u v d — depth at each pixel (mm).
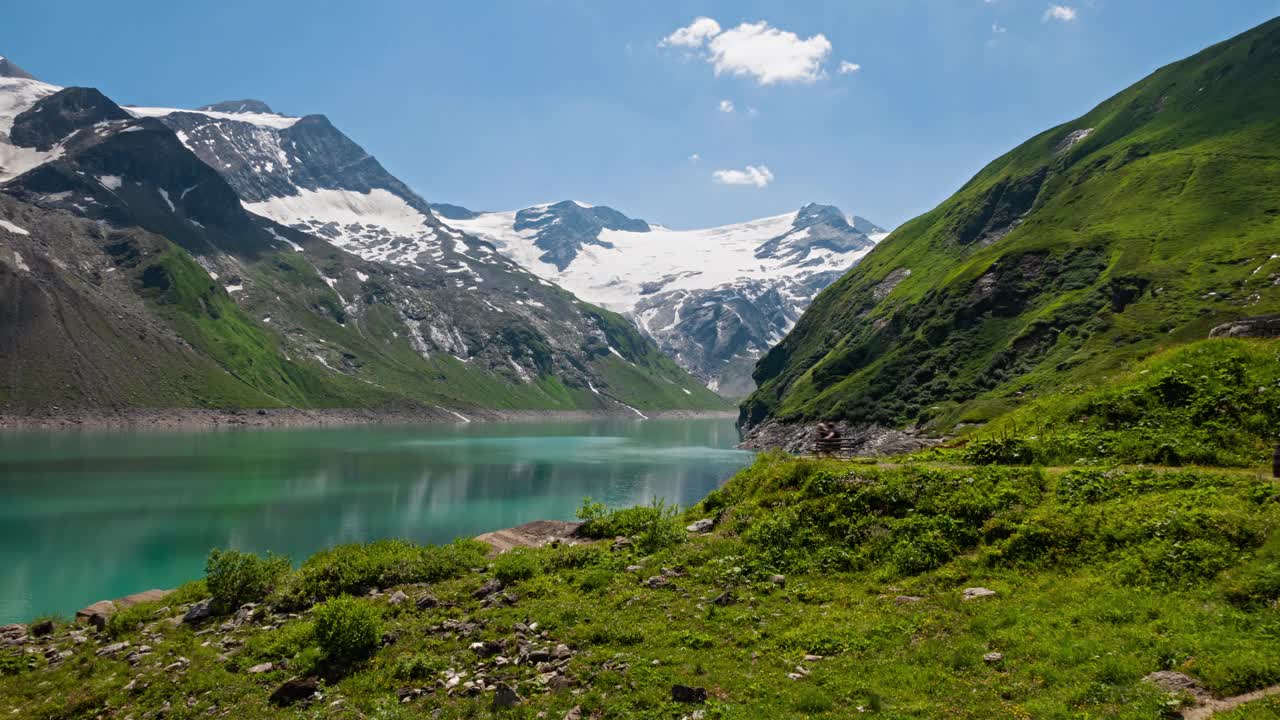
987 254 172500
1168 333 104188
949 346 144125
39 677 20094
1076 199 183000
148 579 59344
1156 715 11188
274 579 25703
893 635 16062
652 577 22297
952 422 111562
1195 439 25047
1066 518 19297
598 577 22484
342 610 19266
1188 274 119438
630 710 14047
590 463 156250
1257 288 106562
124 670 19734
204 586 27594
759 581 21109
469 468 142375
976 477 22875
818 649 15914
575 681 15656
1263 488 18156
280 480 117500
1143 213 154750
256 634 21391
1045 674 13125
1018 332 131625
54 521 81875
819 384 178000
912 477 23562
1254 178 148750
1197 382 28109
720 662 15891
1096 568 17375
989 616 16078
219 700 17062
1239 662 11992
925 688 13406
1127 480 20781
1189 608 14461
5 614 50375
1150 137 194875
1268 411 25047
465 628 19453
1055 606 16000
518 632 18672
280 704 16547
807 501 24406
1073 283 138375
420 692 16188
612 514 30953
